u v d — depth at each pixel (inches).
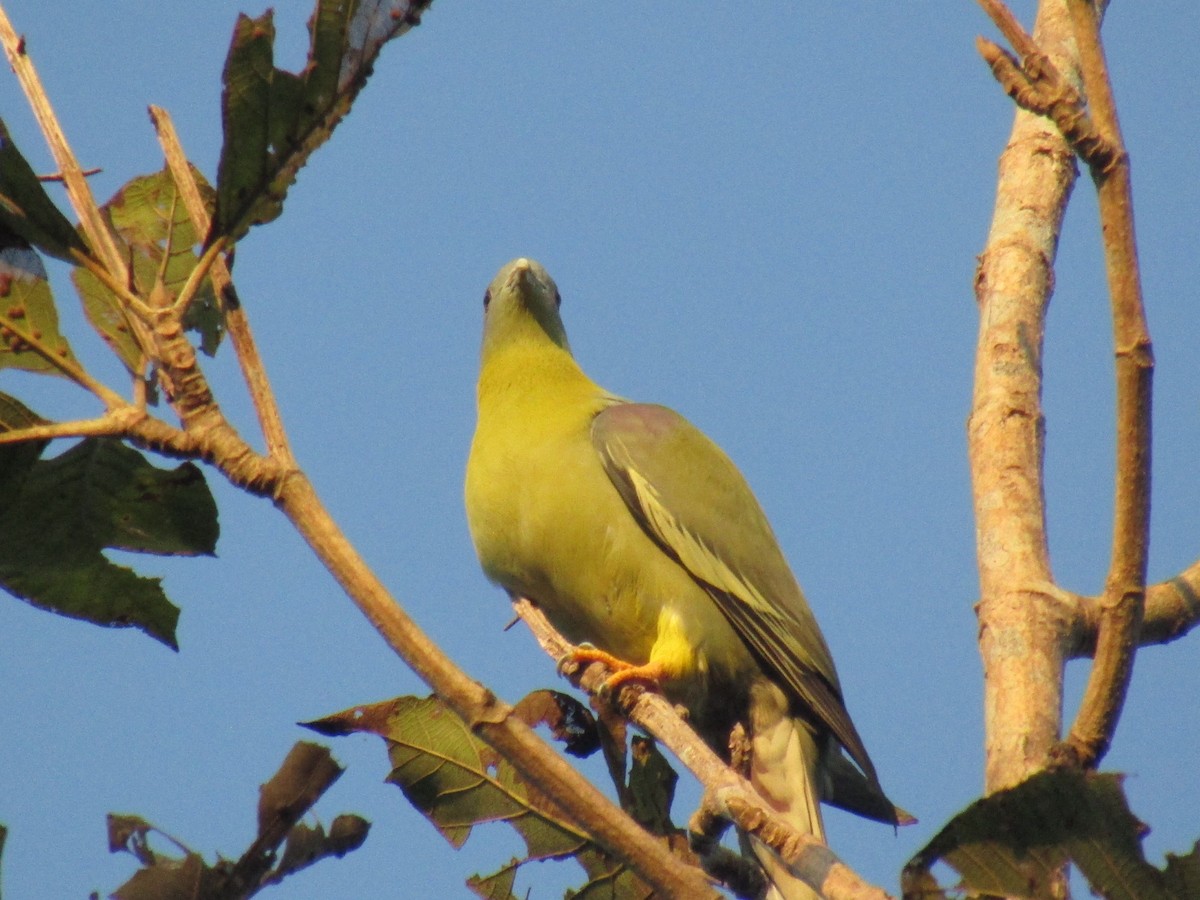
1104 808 196.7
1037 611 280.7
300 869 271.9
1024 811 198.4
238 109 223.8
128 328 251.3
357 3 224.7
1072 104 214.4
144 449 215.8
